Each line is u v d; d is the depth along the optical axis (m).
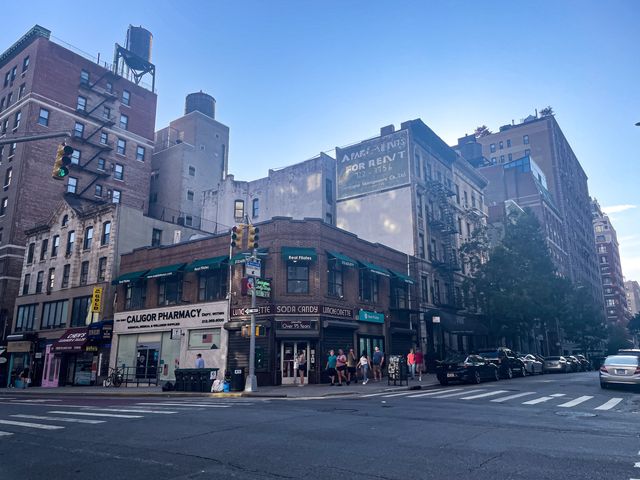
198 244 29.80
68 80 50.75
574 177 103.00
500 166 75.38
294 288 26.41
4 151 48.88
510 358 28.45
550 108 101.19
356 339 28.61
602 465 6.29
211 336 27.48
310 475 5.92
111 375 30.42
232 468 6.31
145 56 61.88
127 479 5.90
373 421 10.21
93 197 50.06
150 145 57.94
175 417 11.21
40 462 6.90
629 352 23.41
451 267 40.31
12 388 34.50
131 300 32.66
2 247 44.62
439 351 37.94
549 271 42.31
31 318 39.66
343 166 41.91
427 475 5.87
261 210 45.03
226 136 64.06
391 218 38.31
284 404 14.39
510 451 7.12
